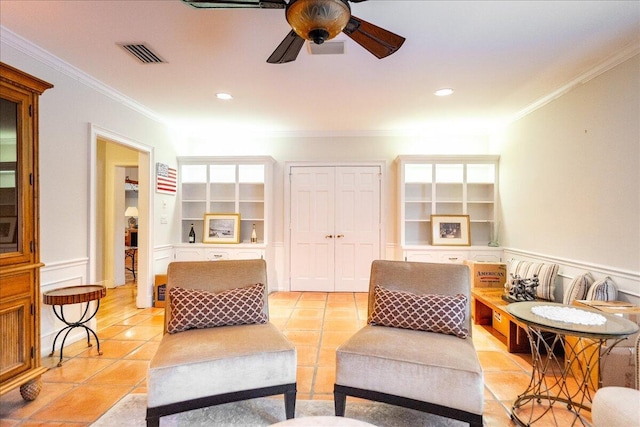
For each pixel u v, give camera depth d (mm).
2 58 2459
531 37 2473
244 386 1916
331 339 3305
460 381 1770
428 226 5270
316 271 5375
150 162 4430
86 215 3248
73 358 2854
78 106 3156
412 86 3430
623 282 2662
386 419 2043
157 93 3666
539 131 3846
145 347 3100
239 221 5223
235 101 3934
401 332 2182
